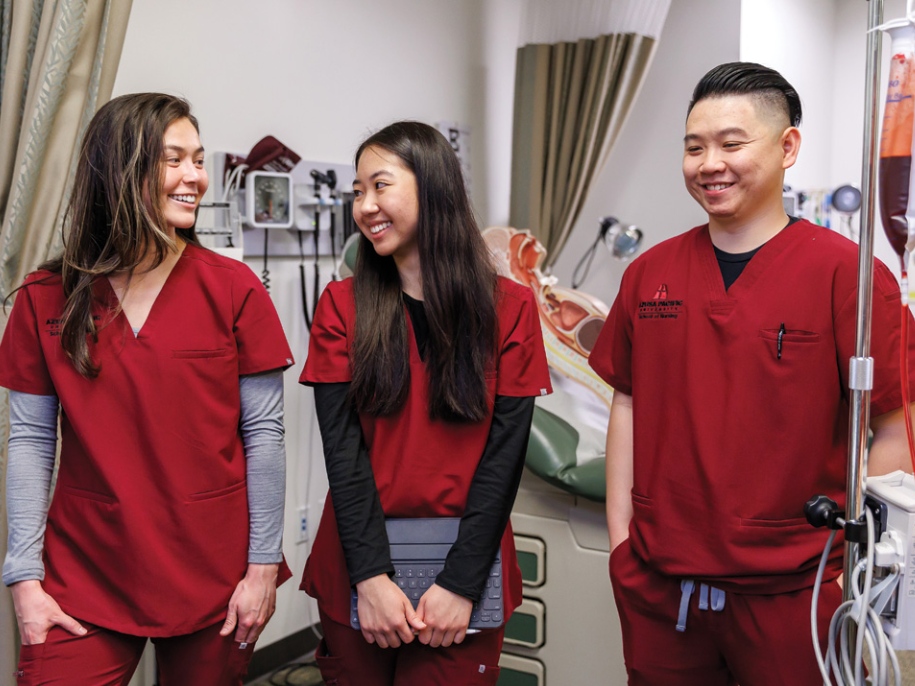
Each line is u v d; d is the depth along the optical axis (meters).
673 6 3.65
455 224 1.43
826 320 1.32
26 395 1.40
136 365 1.35
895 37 1.05
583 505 2.16
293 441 2.84
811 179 4.76
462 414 1.43
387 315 1.46
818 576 1.20
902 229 1.06
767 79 1.34
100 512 1.36
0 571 1.72
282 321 2.79
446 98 3.42
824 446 1.33
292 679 2.72
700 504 1.37
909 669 1.96
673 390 1.42
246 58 2.64
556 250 3.43
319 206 2.82
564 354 2.63
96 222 1.33
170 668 1.43
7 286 1.75
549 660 2.22
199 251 1.44
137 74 2.36
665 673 1.45
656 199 3.71
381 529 1.43
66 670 1.32
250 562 1.43
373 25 3.07
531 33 3.45
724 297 1.38
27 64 1.82
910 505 1.09
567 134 3.36
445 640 1.39
